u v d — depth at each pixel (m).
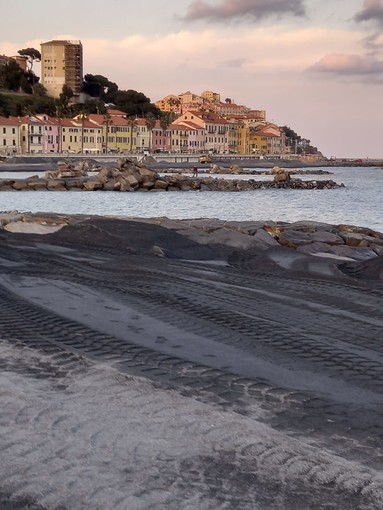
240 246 19.67
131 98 197.12
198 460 4.45
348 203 54.97
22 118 143.00
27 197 57.53
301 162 198.12
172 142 173.38
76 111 173.62
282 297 11.43
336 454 4.62
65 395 5.81
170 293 11.55
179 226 21.92
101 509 3.77
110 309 9.95
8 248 17.50
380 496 3.99
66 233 20.38
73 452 4.55
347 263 16.72
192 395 5.89
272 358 7.30
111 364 6.86
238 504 3.84
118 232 20.05
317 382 6.44
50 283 12.38
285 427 5.14
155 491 3.99
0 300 10.56
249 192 73.44
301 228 23.05
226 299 11.09
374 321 9.56
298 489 4.05
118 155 136.75
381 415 5.51
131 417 5.27
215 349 7.66
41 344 7.64
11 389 5.93
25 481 4.11
